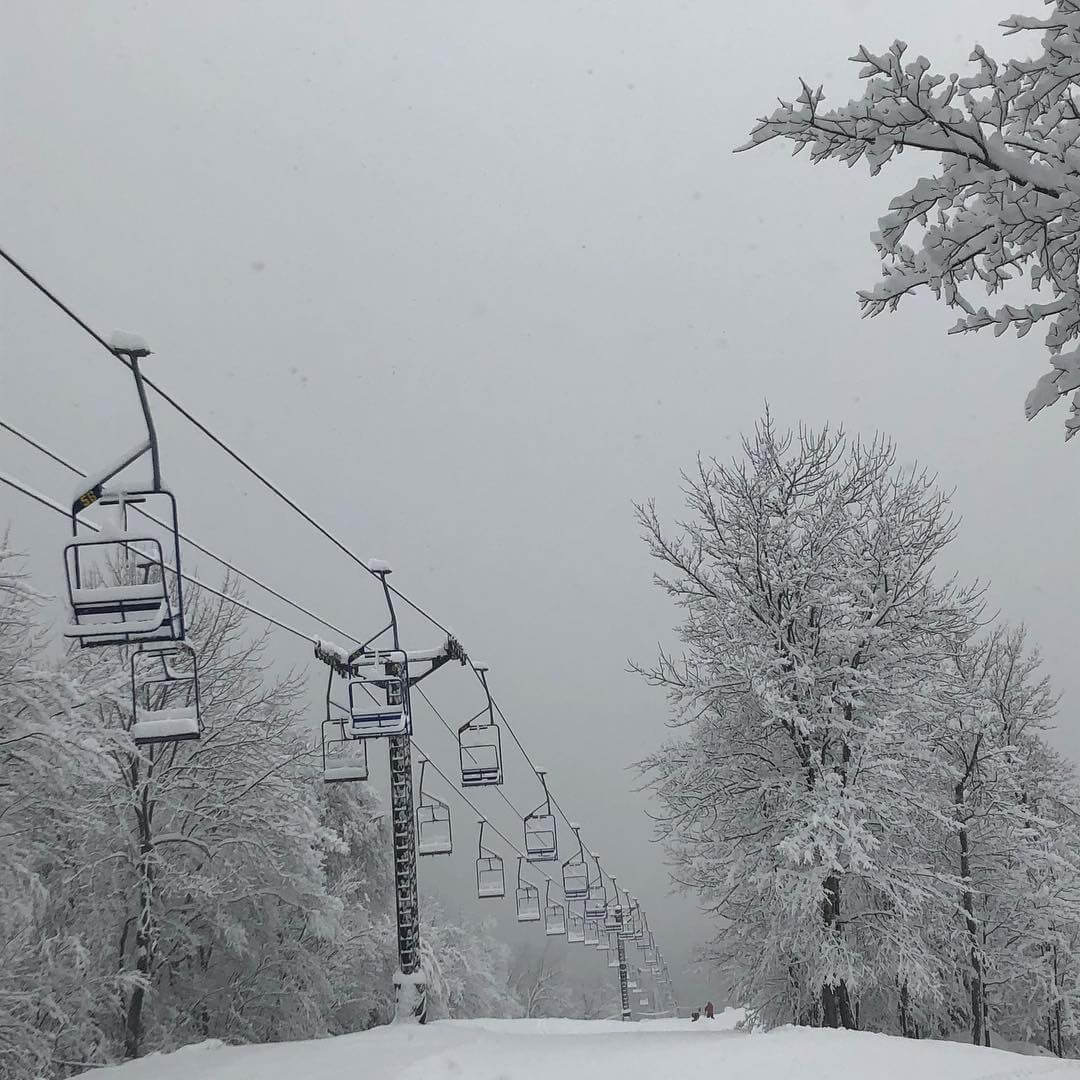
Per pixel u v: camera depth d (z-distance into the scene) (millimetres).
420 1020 18125
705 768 23516
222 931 25453
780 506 24609
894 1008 26578
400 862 18875
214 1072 12078
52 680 18688
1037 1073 12164
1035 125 4922
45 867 23922
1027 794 29797
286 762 25656
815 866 21031
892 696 22875
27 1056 19828
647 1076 11305
